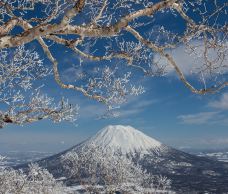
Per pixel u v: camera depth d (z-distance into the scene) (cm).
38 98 589
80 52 582
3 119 546
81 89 646
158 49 544
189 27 534
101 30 437
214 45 533
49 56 602
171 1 429
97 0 514
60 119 602
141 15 430
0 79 608
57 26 411
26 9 512
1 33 426
